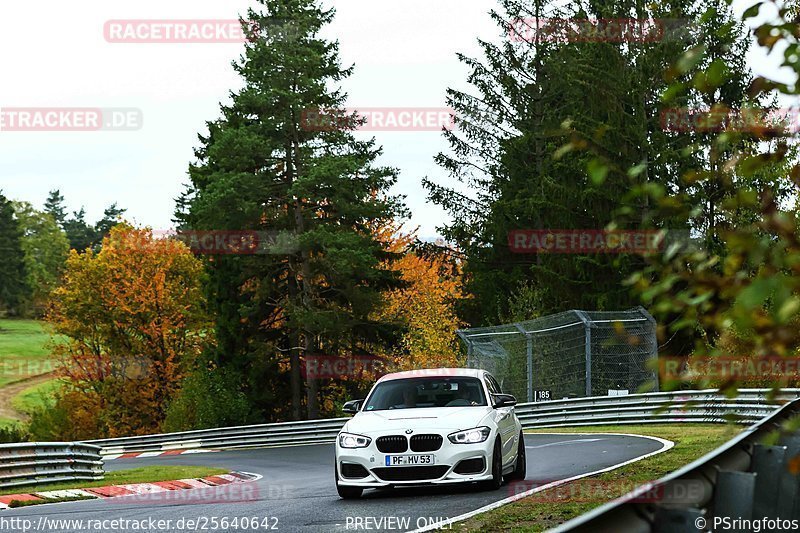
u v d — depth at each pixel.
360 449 29.95
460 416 30.59
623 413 68.12
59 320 155.75
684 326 4.92
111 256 152.12
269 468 55.69
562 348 74.00
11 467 42.19
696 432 53.03
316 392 123.69
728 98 77.19
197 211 118.06
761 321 4.45
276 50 119.94
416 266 148.38
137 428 149.75
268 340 129.00
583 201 98.38
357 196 123.69
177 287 152.88
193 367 148.00
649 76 93.69
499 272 131.75
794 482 11.51
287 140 123.44
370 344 133.25
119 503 33.91
